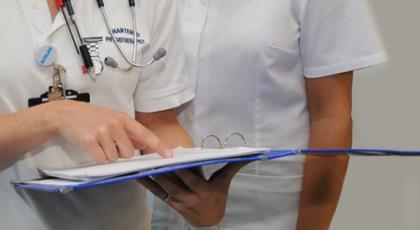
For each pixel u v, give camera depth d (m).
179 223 1.35
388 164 1.65
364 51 1.20
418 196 1.64
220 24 1.32
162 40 1.10
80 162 0.91
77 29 0.94
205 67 1.33
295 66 1.29
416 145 1.63
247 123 1.32
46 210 0.95
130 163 0.74
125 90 1.00
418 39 1.59
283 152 0.77
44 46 0.88
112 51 0.98
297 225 1.31
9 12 0.89
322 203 1.28
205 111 1.34
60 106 0.79
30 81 0.89
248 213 1.34
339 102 1.24
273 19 1.25
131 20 1.03
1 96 0.87
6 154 0.82
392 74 1.64
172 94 1.14
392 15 1.61
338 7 1.20
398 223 1.66
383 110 1.66
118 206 1.04
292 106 1.31
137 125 0.80
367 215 1.68
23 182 0.79
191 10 1.36
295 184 1.32
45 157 0.90
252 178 1.32
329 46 1.22
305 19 1.23
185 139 1.14
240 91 1.30
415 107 1.62
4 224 0.94
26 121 0.78
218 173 0.98
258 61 1.25
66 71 0.92
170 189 0.97
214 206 1.01
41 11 0.92
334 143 1.22
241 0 1.30
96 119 0.78
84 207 0.99
